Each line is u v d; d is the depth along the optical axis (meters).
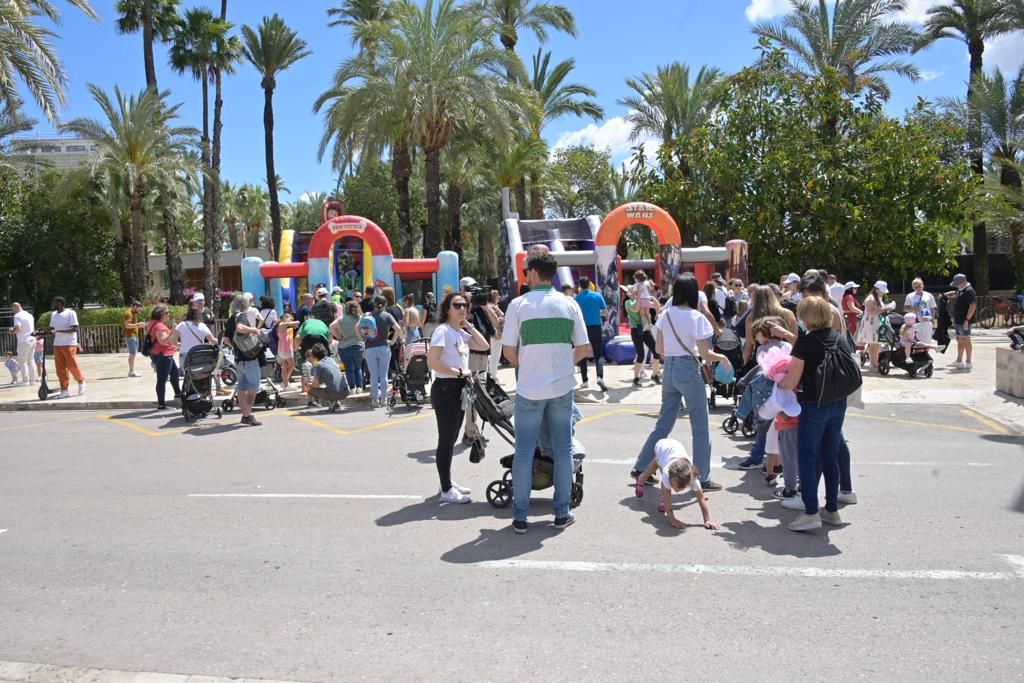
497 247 50.09
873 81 27.75
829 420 5.54
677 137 27.88
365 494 6.89
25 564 5.36
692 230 27.77
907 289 32.19
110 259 34.56
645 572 4.88
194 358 11.26
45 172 33.78
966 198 25.19
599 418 10.48
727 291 15.18
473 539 5.60
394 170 25.52
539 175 32.19
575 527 5.81
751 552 5.18
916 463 7.55
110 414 12.63
